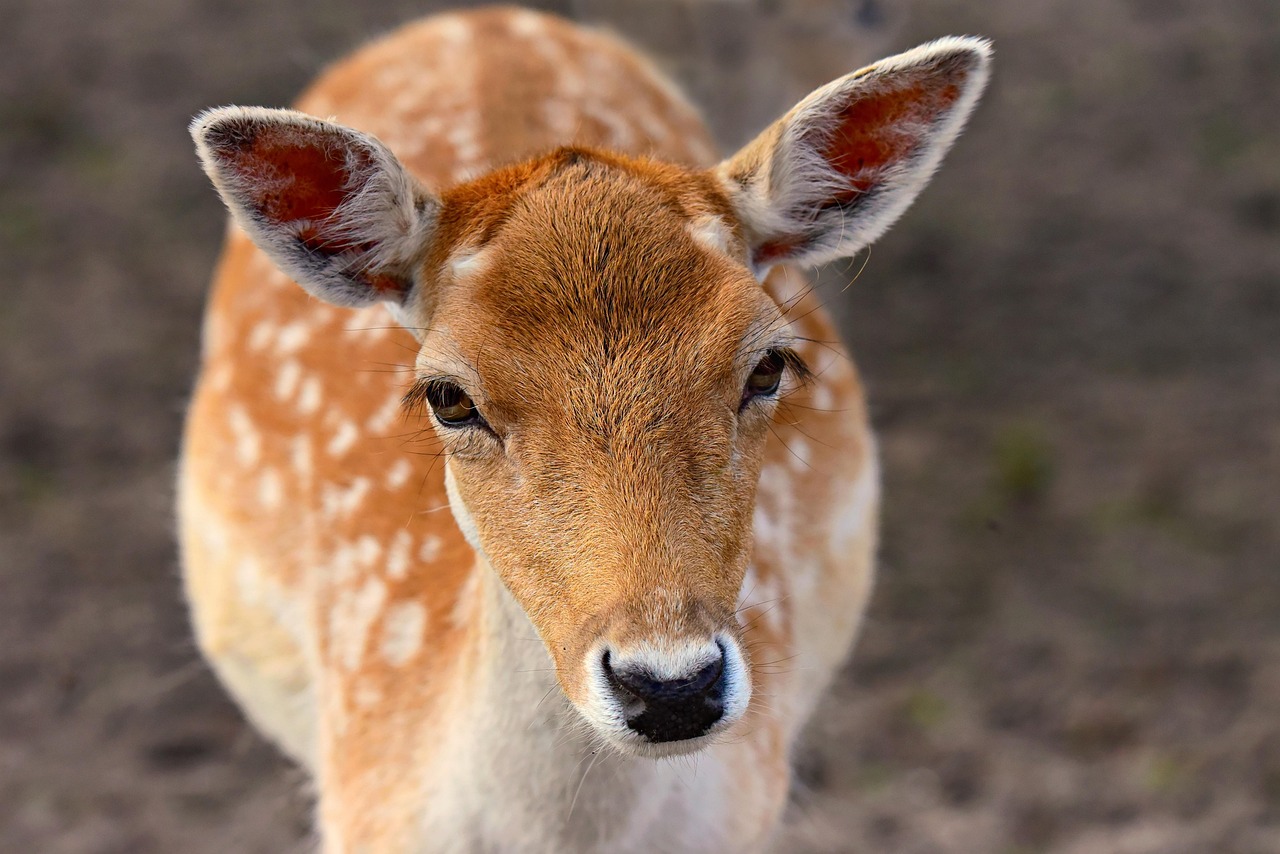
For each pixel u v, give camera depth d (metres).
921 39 19.58
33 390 13.85
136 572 12.03
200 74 18.78
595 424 5.16
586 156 5.88
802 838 9.70
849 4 13.14
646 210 5.54
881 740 10.62
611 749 5.85
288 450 8.07
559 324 5.27
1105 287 15.55
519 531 5.28
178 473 9.91
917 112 5.88
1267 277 15.69
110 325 14.77
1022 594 11.83
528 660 5.93
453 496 5.87
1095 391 14.00
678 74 13.09
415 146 8.48
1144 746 10.55
